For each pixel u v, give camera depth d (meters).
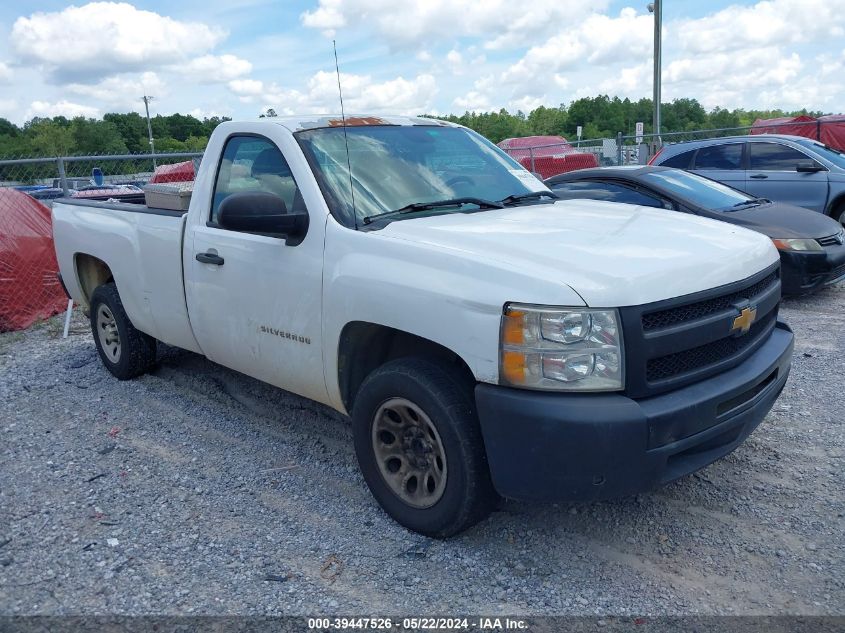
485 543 3.45
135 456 4.48
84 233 5.74
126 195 6.83
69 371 6.19
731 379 3.28
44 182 11.78
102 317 5.88
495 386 3.02
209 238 4.43
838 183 9.93
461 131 4.86
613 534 3.51
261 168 4.24
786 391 5.26
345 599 3.06
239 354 4.39
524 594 3.07
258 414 5.08
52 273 8.27
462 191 4.25
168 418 5.06
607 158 20.84
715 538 3.46
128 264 5.22
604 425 2.85
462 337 3.08
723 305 3.31
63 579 3.24
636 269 3.06
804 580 3.12
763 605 2.97
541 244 3.29
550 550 3.38
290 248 3.88
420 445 3.46
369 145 4.25
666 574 3.19
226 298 4.34
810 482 3.94
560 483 2.96
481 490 3.23
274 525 3.65
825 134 17.91
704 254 3.36
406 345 3.74
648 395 3.01
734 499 3.80
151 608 3.03
